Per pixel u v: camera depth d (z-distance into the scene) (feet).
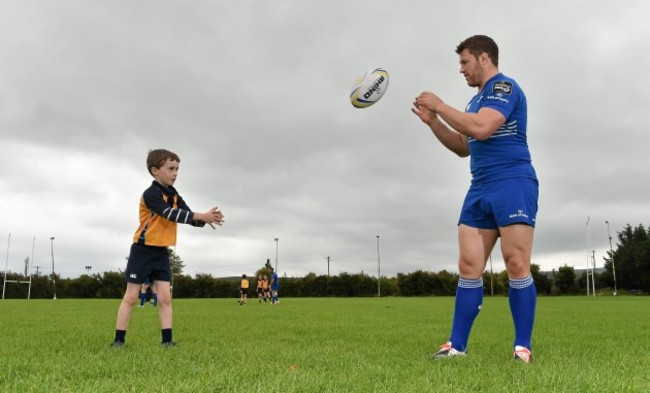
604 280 208.44
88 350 15.43
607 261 208.85
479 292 14.60
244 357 13.39
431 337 20.98
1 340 18.61
